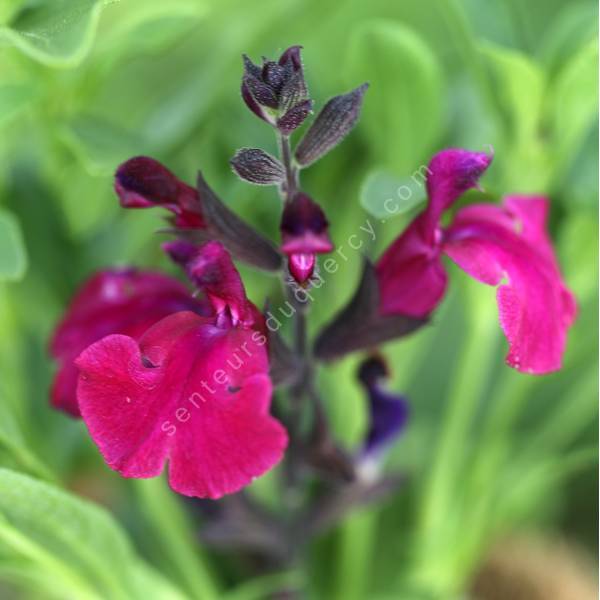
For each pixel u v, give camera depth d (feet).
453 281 0.52
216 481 0.34
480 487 0.56
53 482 0.43
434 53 0.59
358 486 0.47
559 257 0.52
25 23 0.37
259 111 0.36
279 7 0.51
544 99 0.48
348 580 0.54
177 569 0.53
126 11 0.59
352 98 0.36
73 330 0.43
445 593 0.57
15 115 0.45
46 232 0.51
